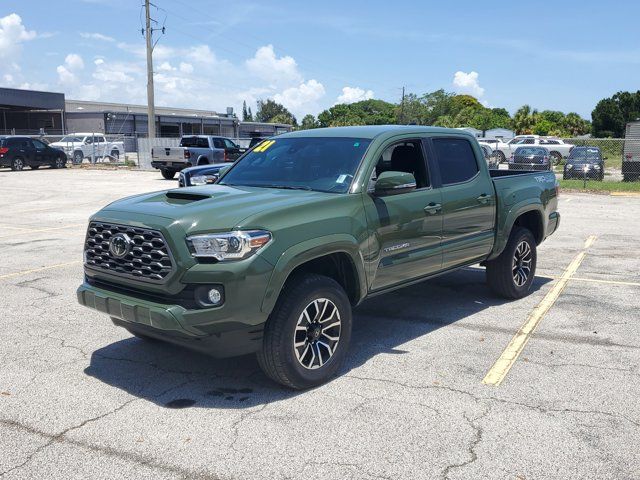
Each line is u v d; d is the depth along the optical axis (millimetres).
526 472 3461
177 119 57250
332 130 5945
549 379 4793
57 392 4578
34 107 49750
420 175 5758
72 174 30016
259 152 6062
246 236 4133
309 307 4543
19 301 7086
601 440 3826
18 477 3430
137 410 4273
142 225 4312
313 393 4547
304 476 3424
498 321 6332
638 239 11578
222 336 4199
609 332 5961
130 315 4328
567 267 9039
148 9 37375
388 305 6965
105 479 3410
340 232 4680
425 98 84500
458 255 6074
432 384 4695
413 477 3412
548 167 26047
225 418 4141
